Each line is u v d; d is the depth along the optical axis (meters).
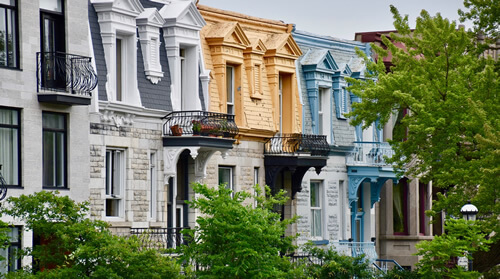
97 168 68.44
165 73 75.50
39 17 64.00
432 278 77.38
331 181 94.81
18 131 62.88
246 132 82.62
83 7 67.00
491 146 76.81
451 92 81.44
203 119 74.19
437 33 83.19
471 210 75.69
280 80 88.81
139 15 73.44
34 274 55.41
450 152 81.44
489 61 82.94
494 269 95.06
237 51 82.50
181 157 77.19
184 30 76.56
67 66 64.75
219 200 61.19
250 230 60.66
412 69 83.94
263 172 85.56
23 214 54.19
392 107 83.62
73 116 65.81
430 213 82.94
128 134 71.06
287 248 65.44
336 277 77.50
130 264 54.44
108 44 69.69
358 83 85.31
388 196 103.12
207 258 60.81
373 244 94.69
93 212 67.81
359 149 97.38
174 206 75.38
